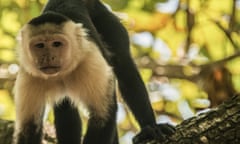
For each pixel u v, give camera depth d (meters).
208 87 14.20
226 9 15.72
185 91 15.13
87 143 10.46
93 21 12.02
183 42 15.66
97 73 10.55
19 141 10.46
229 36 15.30
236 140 8.52
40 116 10.77
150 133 10.31
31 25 10.43
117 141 11.34
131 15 15.56
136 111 11.78
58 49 10.31
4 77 14.97
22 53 10.52
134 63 12.09
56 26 10.38
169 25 15.70
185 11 15.60
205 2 15.72
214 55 15.46
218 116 8.71
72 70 10.56
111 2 15.41
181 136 8.91
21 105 10.54
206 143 8.64
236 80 14.45
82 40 10.59
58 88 10.93
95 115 10.55
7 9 15.22
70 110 11.57
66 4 11.39
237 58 14.56
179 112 15.12
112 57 11.84
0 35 15.16
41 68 10.26
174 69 15.17
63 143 11.55
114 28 12.06
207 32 15.55
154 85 15.26
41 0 15.20
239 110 8.59
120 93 12.02
